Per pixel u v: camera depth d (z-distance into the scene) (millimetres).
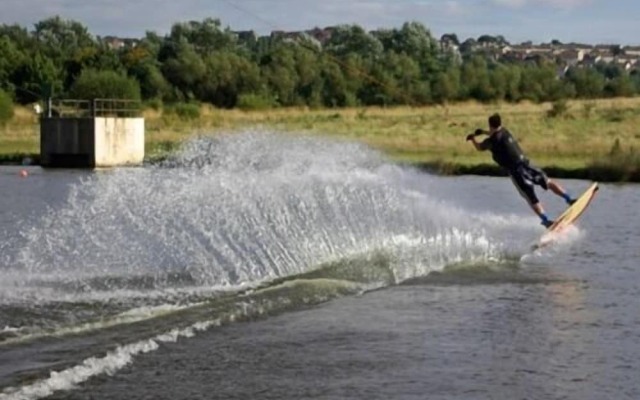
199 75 103625
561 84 119188
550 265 20844
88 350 12680
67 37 170000
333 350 13383
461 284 18453
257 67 104688
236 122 78812
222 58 105375
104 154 58875
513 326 14930
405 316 15594
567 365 12758
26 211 29641
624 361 12945
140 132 61031
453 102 108438
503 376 12227
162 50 115188
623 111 89812
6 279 16703
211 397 11172
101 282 16672
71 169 56875
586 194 23266
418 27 137875
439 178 47469
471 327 14852
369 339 14031
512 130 70438
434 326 14914
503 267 20438
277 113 90812
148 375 11906
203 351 13109
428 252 21297
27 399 10641
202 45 134500
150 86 101000
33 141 71875
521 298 17141
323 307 16156
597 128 72688
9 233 22625
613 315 15773
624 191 42188
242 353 13086
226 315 15102
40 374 11531
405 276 19031
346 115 88750
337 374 12234
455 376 12227
